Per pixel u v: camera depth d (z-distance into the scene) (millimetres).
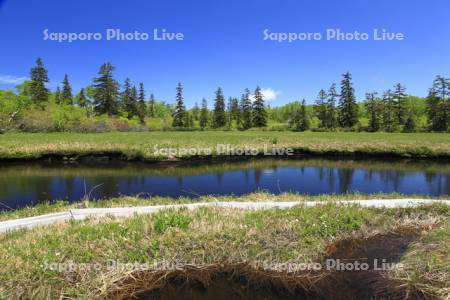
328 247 6078
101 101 72500
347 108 68688
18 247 5336
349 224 6805
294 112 85375
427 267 5262
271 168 19344
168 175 16859
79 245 5477
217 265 5434
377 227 6914
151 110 96938
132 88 81062
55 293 4438
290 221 6777
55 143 23297
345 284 5160
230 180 15914
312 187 14836
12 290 4355
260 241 5980
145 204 8852
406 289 4918
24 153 20344
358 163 21484
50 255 5086
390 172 18469
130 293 4859
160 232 6039
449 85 61781
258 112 78062
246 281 5258
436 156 23062
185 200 9336
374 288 5031
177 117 79375
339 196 10234
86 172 17438
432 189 14609
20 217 7781
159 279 5117
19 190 13414
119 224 6332
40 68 70438
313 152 24328
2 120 45438
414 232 6898
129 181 15352
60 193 13016
